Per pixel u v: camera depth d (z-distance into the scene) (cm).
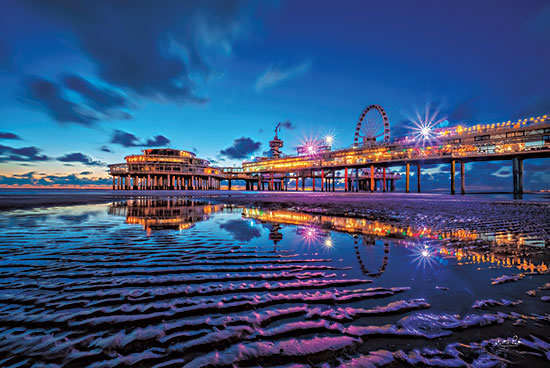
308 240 594
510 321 226
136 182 10719
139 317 235
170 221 919
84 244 548
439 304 261
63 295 284
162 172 9288
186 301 272
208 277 351
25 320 225
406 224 848
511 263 409
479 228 763
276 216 1090
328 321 228
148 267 395
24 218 964
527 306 256
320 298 279
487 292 292
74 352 181
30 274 356
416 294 288
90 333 206
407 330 213
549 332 207
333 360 175
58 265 400
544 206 1709
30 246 527
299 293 294
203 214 1162
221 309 253
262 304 265
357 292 296
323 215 1130
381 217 1050
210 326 220
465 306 256
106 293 292
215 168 11425
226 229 749
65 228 751
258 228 769
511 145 5334
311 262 423
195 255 466
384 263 416
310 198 2961
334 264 412
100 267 393
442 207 1605
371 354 182
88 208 1412
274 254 474
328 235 658
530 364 171
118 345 191
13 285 313
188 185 11169
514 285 315
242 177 13338
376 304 263
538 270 372
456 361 173
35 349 183
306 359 176
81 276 351
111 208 1434
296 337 204
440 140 6372
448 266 395
